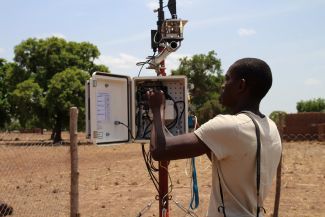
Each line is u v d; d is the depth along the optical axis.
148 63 5.18
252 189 2.69
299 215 9.34
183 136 2.66
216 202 2.71
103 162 20.42
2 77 47.22
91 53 45.19
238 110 2.82
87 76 41.00
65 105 38.69
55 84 39.16
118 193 11.98
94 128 4.40
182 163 19.28
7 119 46.75
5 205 9.02
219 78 65.25
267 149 2.71
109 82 4.57
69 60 43.59
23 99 40.25
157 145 2.66
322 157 21.28
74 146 6.46
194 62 65.00
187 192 11.77
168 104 4.68
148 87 4.77
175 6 4.99
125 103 4.74
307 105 67.94
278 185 8.02
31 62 43.47
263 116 2.82
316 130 34.47
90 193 12.03
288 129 34.88
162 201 5.09
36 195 11.34
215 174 2.73
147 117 4.71
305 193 11.66
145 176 15.18
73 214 6.42
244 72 2.78
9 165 18.12
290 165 17.66
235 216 2.65
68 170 16.19
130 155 24.61
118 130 4.68
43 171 16.12
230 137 2.61
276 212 8.05
